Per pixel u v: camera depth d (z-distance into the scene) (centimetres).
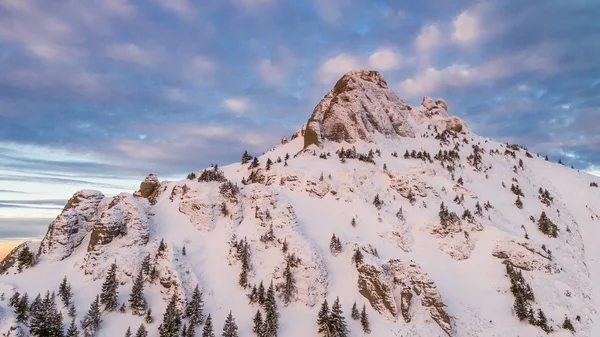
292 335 6625
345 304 7275
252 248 8525
